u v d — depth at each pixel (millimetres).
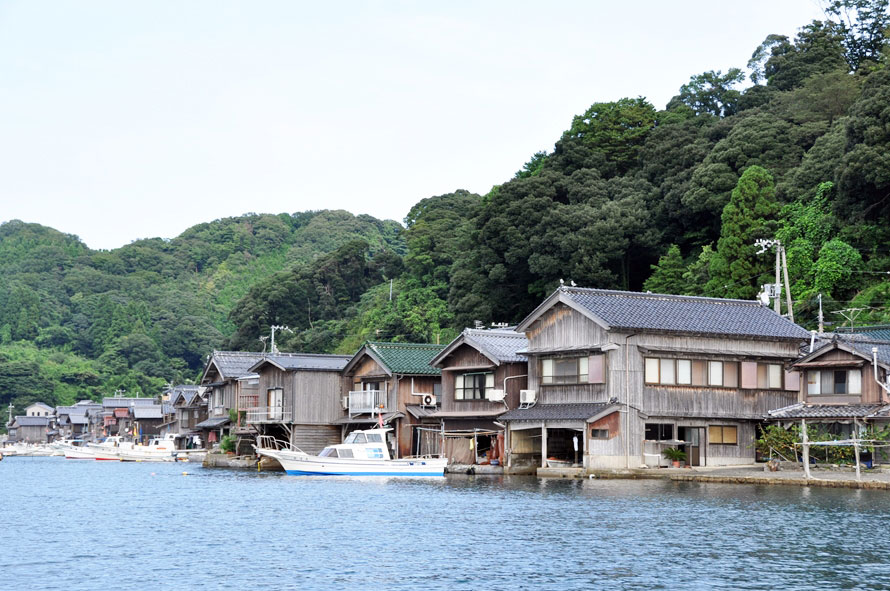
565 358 55156
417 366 67500
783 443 51969
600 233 86875
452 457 62375
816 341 56188
